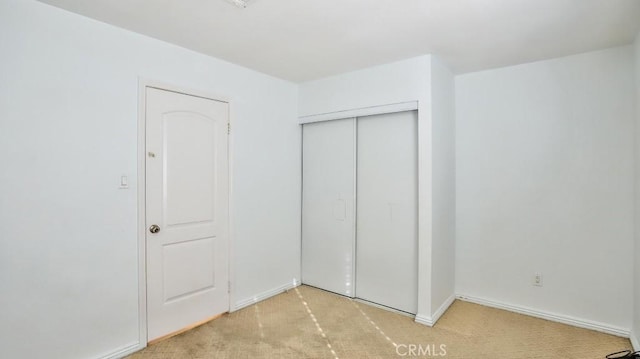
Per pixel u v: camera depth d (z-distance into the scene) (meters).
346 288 3.31
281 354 2.24
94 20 2.09
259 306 3.06
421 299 2.72
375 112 2.99
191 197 2.63
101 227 2.13
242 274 3.03
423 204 2.70
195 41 2.44
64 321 1.98
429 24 2.14
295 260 3.62
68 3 1.89
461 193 3.20
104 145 2.14
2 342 1.78
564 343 2.37
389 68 2.89
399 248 2.97
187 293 2.61
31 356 1.86
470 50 2.59
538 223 2.82
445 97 2.96
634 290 2.40
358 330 2.59
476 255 3.12
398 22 2.11
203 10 1.97
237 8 1.94
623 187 2.48
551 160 2.76
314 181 3.57
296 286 3.62
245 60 2.85
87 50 2.06
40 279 1.89
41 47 1.88
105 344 2.14
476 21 2.09
